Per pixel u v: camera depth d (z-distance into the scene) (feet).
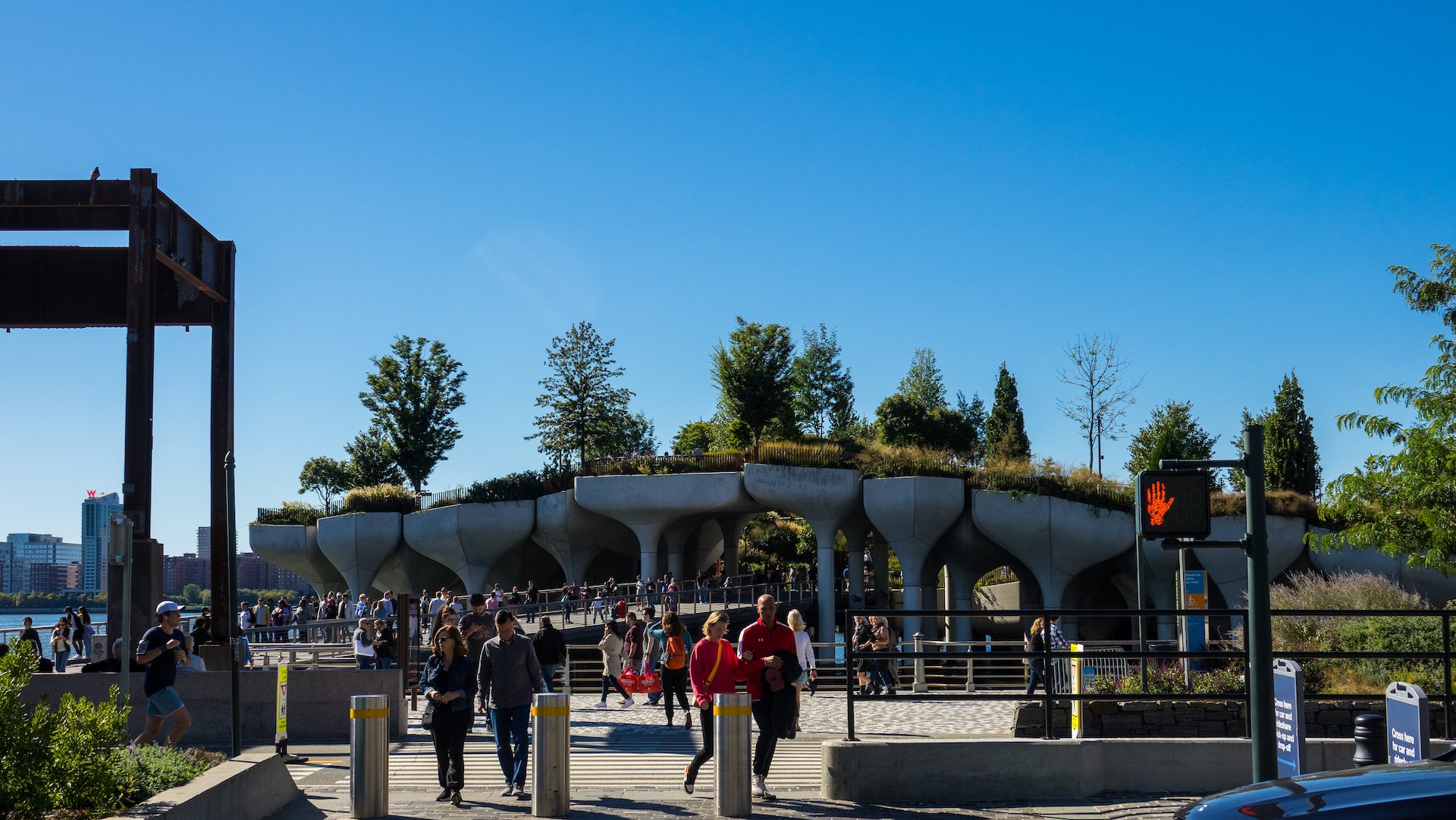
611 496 170.40
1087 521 151.94
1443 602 142.72
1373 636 57.57
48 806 24.75
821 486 161.79
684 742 52.37
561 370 264.93
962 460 164.76
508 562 214.48
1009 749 36.14
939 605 222.48
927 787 35.83
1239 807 20.71
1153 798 35.99
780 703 35.65
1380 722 32.07
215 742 53.88
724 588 156.04
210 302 72.95
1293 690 30.91
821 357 301.43
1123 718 52.47
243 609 126.00
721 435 279.28
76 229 65.21
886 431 260.01
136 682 53.88
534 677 37.40
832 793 35.88
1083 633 186.60
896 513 157.69
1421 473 63.82
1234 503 148.46
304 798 37.40
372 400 267.59
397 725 54.54
